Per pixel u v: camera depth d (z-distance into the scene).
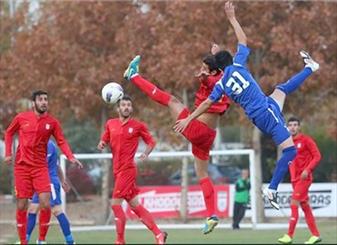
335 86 85.00
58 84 88.06
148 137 50.91
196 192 80.19
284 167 35.94
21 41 90.50
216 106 36.03
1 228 76.69
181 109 36.69
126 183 50.44
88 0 88.19
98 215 81.62
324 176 104.44
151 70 84.44
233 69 34.66
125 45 87.31
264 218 81.50
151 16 86.50
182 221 79.88
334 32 83.19
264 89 82.94
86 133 131.75
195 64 82.44
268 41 84.56
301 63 82.06
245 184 74.50
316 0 82.56
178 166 86.00
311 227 55.72
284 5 83.44
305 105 91.69
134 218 77.56
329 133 89.94
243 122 87.31
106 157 76.88
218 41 83.50
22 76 88.56
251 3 82.75
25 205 48.97
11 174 97.25
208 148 37.12
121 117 50.62
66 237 52.50
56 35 89.44
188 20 83.56
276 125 35.22
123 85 90.06
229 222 80.12
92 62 89.00
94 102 88.00
